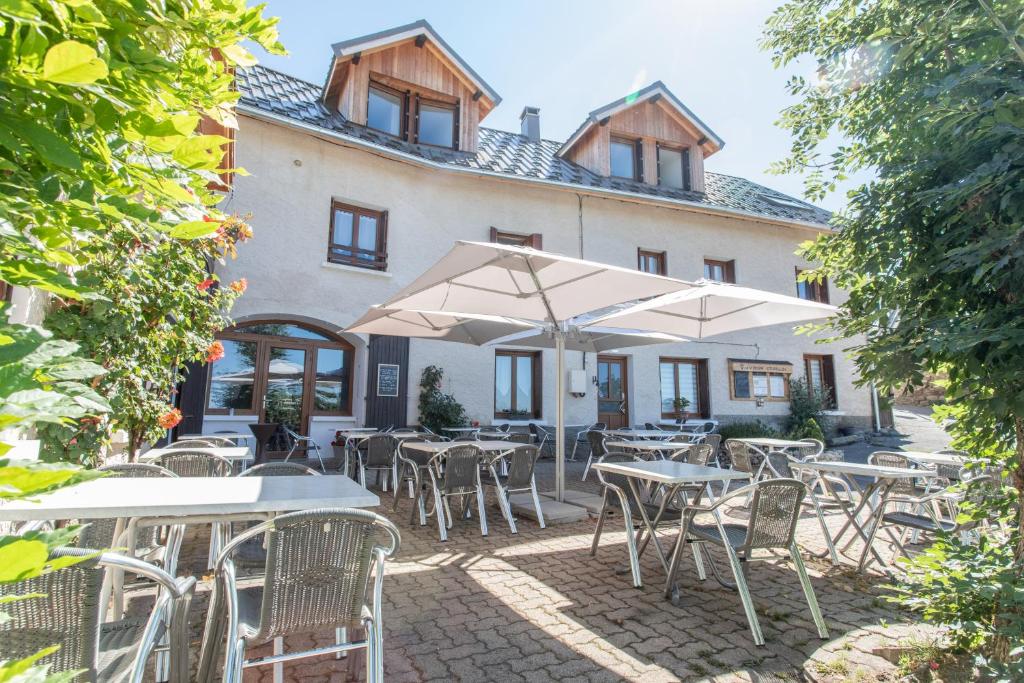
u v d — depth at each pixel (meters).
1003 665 2.30
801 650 3.21
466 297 6.12
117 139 0.96
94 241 1.12
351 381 11.34
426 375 11.47
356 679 2.79
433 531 5.86
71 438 3.75
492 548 5.25
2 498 0.63
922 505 5.88
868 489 4.95
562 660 3.04
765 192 18.27
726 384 14.80
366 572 2.21
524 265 4.94
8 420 0.62
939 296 2.72
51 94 0.80
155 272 4.49
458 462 5.70
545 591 4.10
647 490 6.36
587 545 5.41
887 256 2.82
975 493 3.09
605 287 5.57
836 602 4.00
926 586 2.81
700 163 15.47
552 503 7.16
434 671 2.89
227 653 2.01
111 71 0.92
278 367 10.66
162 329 4.80
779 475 6.44
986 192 2.39
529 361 13.29
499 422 12.45
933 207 2.64
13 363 0.65
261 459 9.15
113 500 2.34
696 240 14.99
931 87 2.46
